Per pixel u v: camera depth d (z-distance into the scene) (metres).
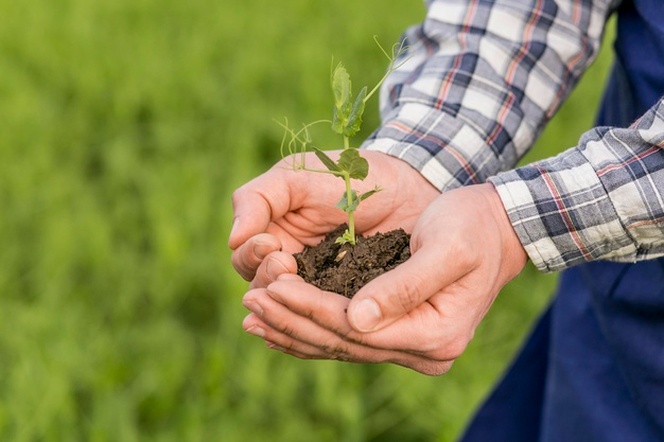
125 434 3.04
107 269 4.00
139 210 4.65
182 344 3.54
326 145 4.89
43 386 3.13
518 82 1.95
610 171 1.55
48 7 7.12
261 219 1.71
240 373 3.35
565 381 2.23
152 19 6.95
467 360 3.27
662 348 1.90
